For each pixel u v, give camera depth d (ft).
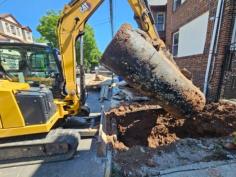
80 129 14.20
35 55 15.43
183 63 30.07
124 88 31.04
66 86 14.74
